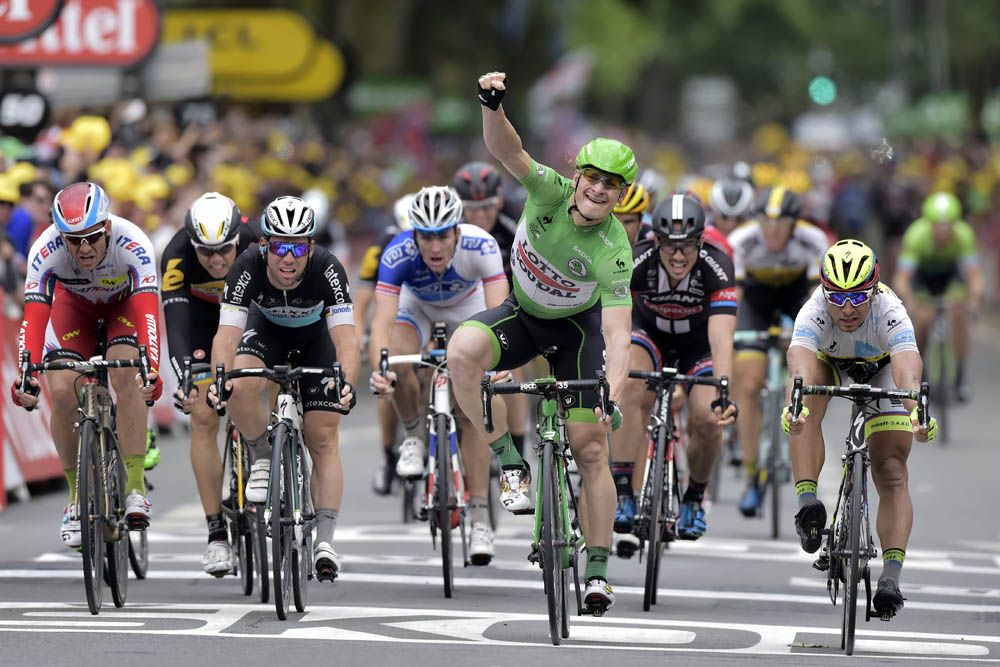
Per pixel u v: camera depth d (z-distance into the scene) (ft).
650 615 82.79
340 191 266.36
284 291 80.48
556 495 75.36
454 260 94.27
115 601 80.79
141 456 83.87
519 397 98.27
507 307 79.00
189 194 173.58
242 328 80.84
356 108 402.31
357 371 81.05
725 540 109.29
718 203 125.90
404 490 111.04
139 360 78.59
